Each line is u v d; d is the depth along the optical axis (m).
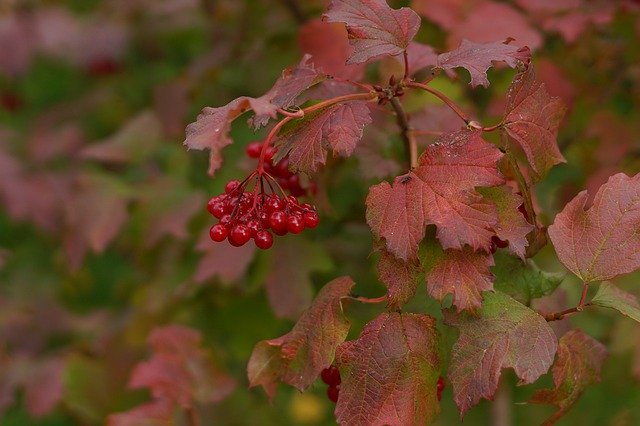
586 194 1.03
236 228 1.02
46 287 1.62
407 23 1.03
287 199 1.02
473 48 1.03
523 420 1.44
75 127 1.59
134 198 1.32
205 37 1.51
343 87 1.10
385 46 1.02
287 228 1.02
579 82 1.30
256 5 1.40
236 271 1.20
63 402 1.38
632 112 1.30
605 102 1.30
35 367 1.38
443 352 1.02
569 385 1.03
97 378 1.36
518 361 0.99
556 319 1.03
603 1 1.25
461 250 0.99
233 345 1.32
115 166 1.53
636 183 1.02
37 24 1.59
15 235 1.72
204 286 1.29
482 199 0.99
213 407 1.40
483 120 1.28
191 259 1.32
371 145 1.14
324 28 1.24
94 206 1.33
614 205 1.02
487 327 1.00
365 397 1.01
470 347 0.99
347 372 1.01
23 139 1.59
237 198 1.03
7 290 1.60
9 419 1.58
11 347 1.48
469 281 0.99
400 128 1.08
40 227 1.51
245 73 1.39
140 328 1.34
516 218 1.00
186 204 1.30
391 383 1.01
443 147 1.00
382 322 1.01
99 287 1.67
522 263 1.05
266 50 1.39
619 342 1.23
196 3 1.48
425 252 1.00
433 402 1.01
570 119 1.29
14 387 1.38
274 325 1.30
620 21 1.29
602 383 1.37
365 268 1.30
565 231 1.02
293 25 1.38
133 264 1.51
